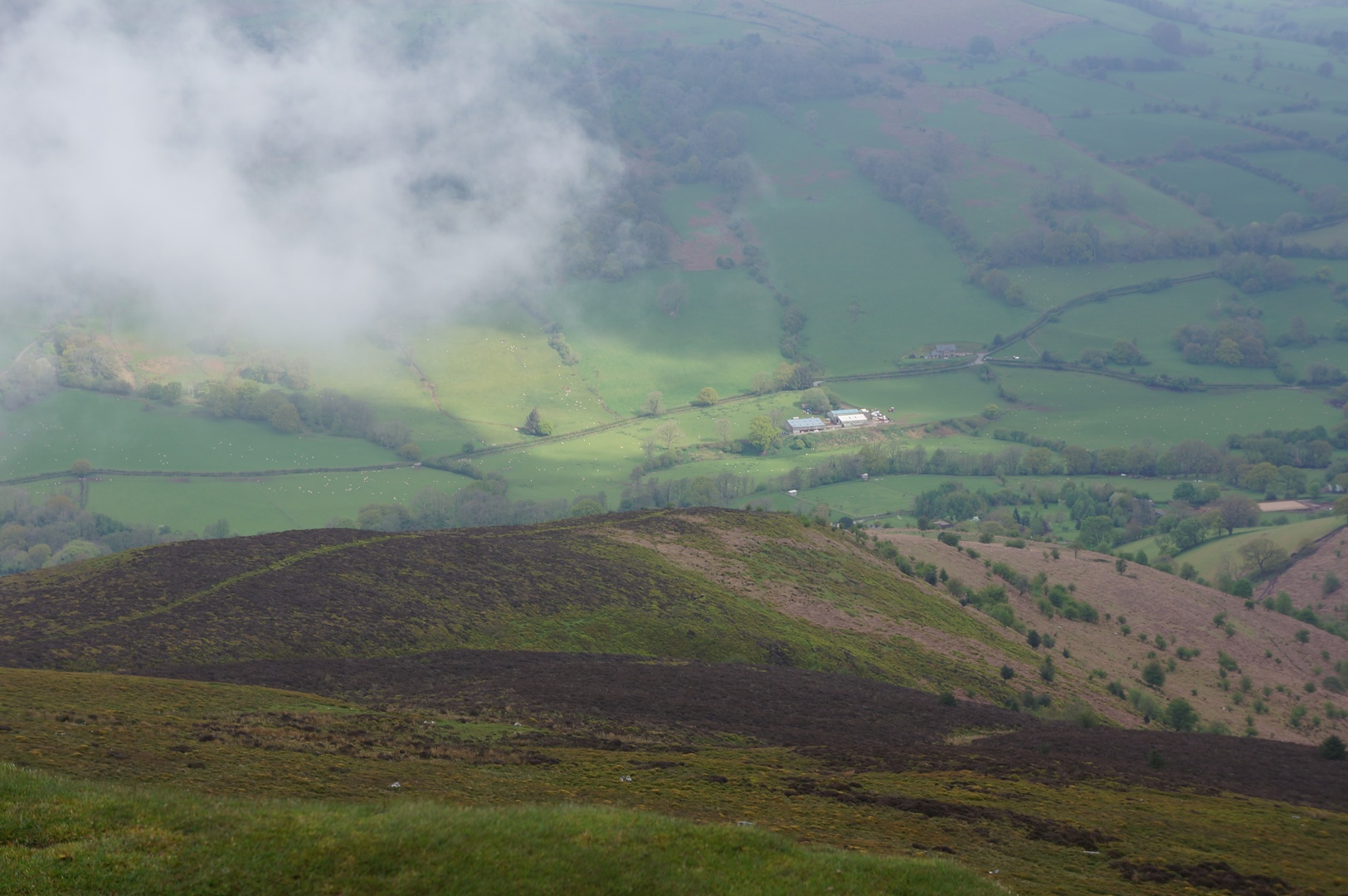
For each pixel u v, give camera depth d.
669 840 35.47
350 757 49.62
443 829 34.22
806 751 65.19
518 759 53.78
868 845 42.72
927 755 65.12
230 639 83.62
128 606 86.94
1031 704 113.25
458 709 68.75
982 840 46.50
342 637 89.56
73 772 38.72
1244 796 61.22
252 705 60.28
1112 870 44.25
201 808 34.06
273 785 41.88
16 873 28.31
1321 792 64.38
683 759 58.66
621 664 92.62
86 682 58.19
